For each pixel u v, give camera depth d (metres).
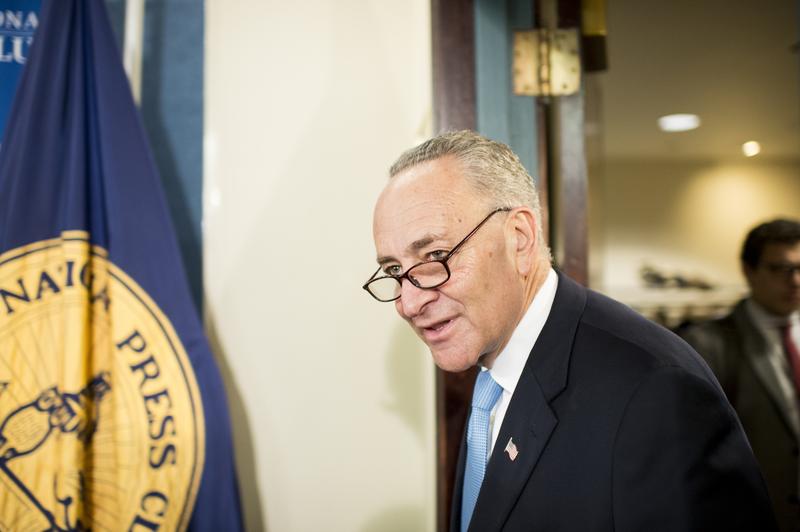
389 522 1.30
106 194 1.11
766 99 2.55
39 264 1.06
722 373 1.42
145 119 1.31
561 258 1.19
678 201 3.32
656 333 0.65
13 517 0.99
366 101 1.37
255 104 1.35
